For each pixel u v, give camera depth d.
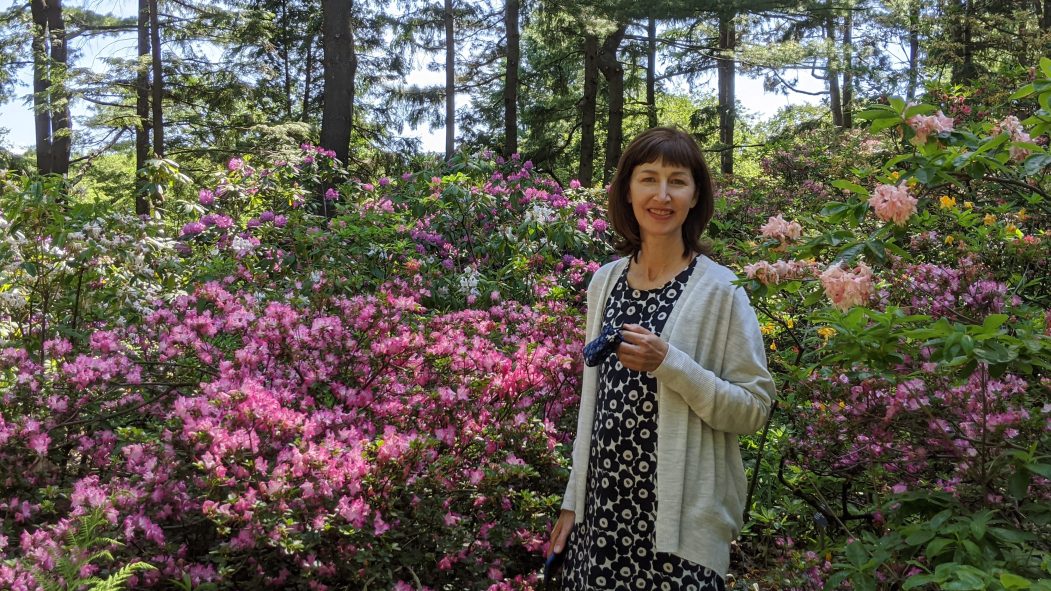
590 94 16.62
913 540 1.95
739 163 25.11
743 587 2.79
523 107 22.27
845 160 7.44
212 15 15.05
